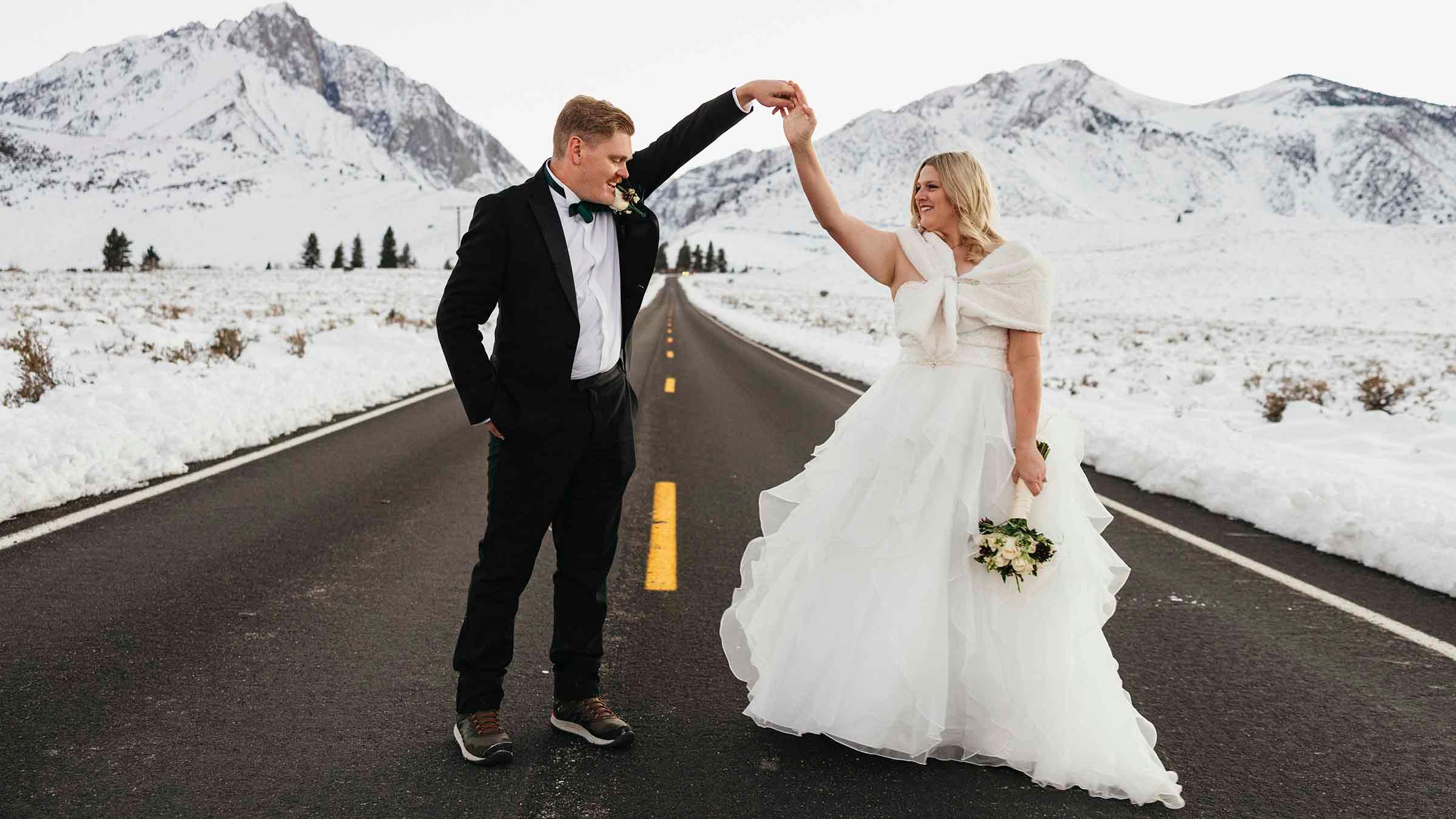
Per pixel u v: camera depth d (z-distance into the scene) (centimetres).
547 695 321
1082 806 256
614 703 316
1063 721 272
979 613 281
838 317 4653
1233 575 486
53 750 266
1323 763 282
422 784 256
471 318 262
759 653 303
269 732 282
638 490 666
